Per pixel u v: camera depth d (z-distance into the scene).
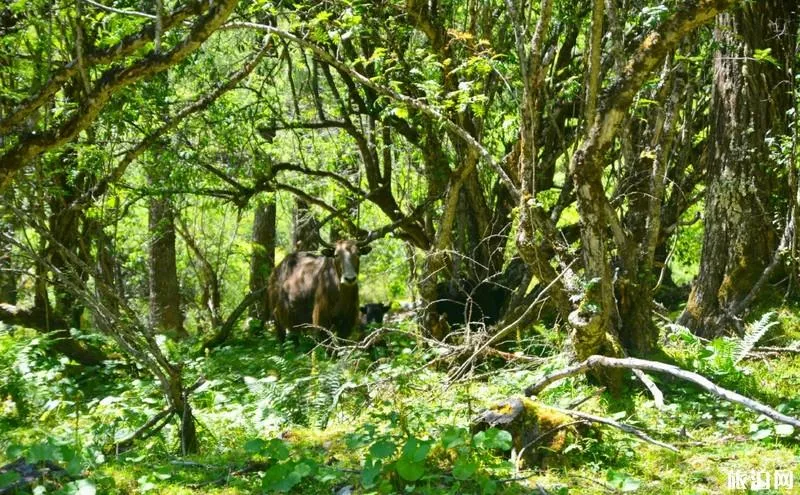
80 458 5.25
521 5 8.42
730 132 9.61
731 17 9.44
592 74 6.73
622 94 6.70
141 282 18.84
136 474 5.72
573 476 5.61
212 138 12.67
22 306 11.05
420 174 12.30
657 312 10.84
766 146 9.50
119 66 6.20
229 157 13.12
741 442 6.27
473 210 11.07
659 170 8.40
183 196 13.20
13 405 8.70
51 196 9.46
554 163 11.79
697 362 8.07
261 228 17.44
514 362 8.80
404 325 11.83
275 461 5.55
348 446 5.54
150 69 5.94
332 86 11.84
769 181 9.55
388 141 12.48
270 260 17.38
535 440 5.86
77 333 10.14
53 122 8.87
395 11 9.59
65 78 6.16
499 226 11.47
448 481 5.34
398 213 12.65
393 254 18.03
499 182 11.51
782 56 9.45
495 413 6.04
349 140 13.95
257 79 13.20
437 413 6.63
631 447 6.11
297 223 17.11
